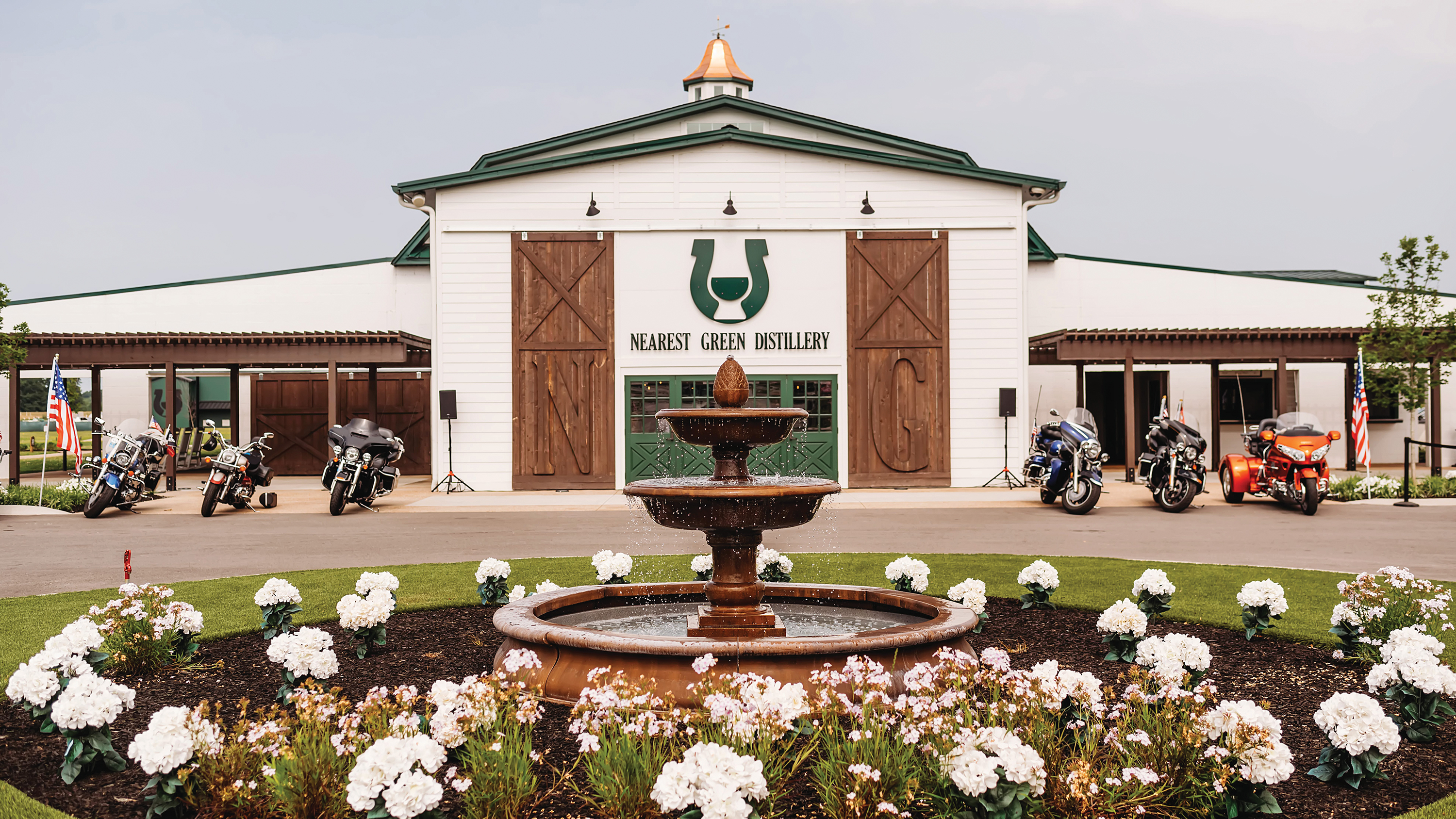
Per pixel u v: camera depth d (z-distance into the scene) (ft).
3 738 13.55
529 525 43.93
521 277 61.11
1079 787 9.55
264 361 61.21
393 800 9.10
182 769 10.48
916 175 61.57
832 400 61.41
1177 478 48.03
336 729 11.84
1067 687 11.41
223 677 16.63
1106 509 49.75
